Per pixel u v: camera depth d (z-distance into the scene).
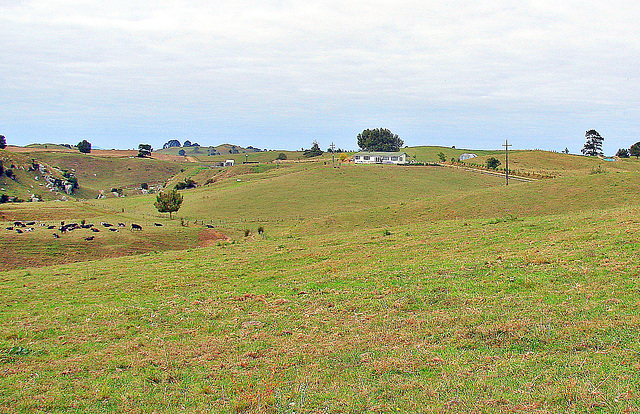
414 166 147.00
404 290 23.41
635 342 14.61
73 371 16.00
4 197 141.00
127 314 23.00
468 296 21.36
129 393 14.09
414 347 16.41
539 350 15.11
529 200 65.25
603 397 11.61
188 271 33.94
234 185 137.50
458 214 63.09
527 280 22.47
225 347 17.80
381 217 66.06
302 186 115.38
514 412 11.44
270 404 13.00
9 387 14.73
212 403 13.32
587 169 147.00
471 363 14.59
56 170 199.38
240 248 44.94
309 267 31.95
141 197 133.25
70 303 26.44
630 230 29.69
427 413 11.80
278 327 19.89
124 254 59.59
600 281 21.05
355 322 19.70
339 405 12.61
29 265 53.66
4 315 24.20
